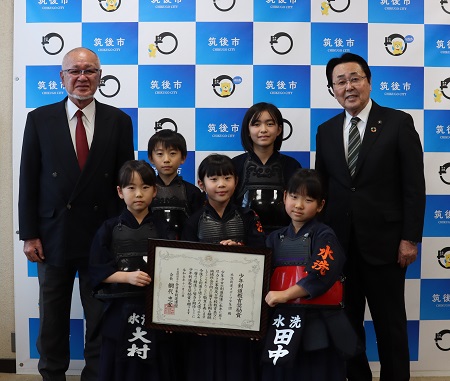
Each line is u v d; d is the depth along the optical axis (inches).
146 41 115.9
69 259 95.5
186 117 117.0
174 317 82.7
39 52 116.0
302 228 84.0
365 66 96.1
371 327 118.8
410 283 117.9
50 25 115.7
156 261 82.9
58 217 95.5
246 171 99.7
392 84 116.5
